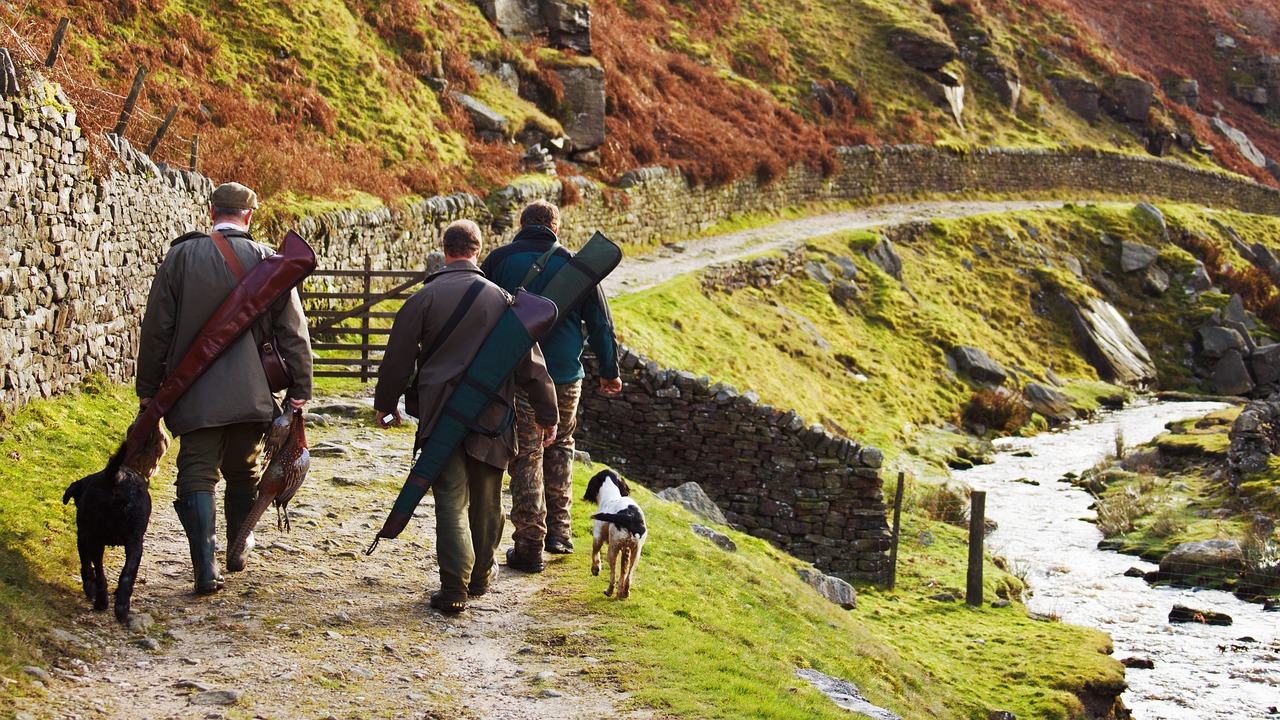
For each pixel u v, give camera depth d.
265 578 6.19
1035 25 59.59
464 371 5.75
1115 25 67.94
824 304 29.72
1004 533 18.28
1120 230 43.34
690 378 14.56
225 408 5.45
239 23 22.83
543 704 4.91
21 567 5.43
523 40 31.64
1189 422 25.06
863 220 37.75
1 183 7.80
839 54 47.81
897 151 42.97
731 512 14.49
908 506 18.36
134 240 11.09
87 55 18.22
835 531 14.23
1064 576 16.08
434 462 5.69
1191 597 15.16
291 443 5.78
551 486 7.34
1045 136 51.72
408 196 21.22
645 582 7.18
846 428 23.27
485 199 23.94
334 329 14.17
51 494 6.86
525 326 5.82
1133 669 12.48
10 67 8.04
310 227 16.45
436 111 25.75
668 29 42.59
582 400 14.84
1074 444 25.94
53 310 8.85
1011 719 9.63
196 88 19.95
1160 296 40.59
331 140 21.84
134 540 5.15
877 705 7.04
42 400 8.60
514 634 5.80
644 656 5.65
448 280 5.84
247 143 18.66
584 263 6.73
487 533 6.17
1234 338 37.50
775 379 23.06
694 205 32.66
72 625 5.05
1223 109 66.50
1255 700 11.61
